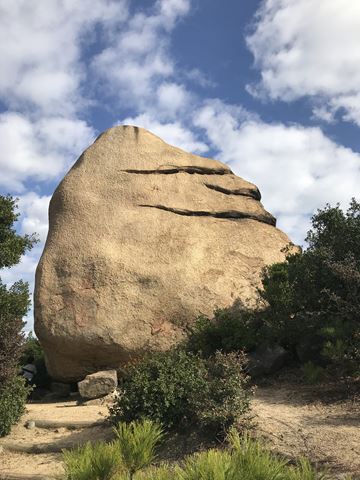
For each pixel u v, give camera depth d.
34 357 17.06
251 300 14.59
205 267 15.02
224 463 3.54
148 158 16.75
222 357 8.51
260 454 3.92
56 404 12.89
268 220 17.48
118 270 14.57
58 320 14.27
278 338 12.16
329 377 10.30
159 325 14.12
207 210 16.44
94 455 4.21
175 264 14.85
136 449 4.33
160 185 16.39
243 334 12.28
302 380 10.85
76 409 11.62
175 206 16.09
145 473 4.26
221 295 14.56
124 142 16.98
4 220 18.14
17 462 8.67
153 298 14.34
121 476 4.00
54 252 15.23
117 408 9.05
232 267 15.30
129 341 13.90
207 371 8.57
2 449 9.25
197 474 3.52
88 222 15.48
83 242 15.12
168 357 9.34
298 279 11.51
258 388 10.88
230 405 7.76
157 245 15.17
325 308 11.13
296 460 6.49
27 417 11.00
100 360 14.25
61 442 9.16
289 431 7.66
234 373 8.27
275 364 11.64
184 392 8.36
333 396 9.37
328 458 6.48
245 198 17.56
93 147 17.11
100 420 10.12
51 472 7.77
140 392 8.60
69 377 14.62
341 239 10.97
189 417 8.23
